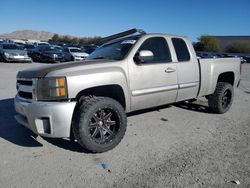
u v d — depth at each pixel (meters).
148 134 4.93
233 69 6.61
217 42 69.62
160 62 5.00
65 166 3.69
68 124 3.82
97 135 4.15
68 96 3.82
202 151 4.21
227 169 3.62
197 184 3.24
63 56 22.75
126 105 4.54
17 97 4.38
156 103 5.09
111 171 3.56
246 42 69.50
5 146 4.33
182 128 5.32
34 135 4.81
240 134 5.04
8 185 3.21
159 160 3.88
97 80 4.05
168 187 3.18
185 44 5.59
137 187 3.18
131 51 4.62
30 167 3.65
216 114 6.45
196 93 5.80
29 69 4.31
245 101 8.44
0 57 20.92
